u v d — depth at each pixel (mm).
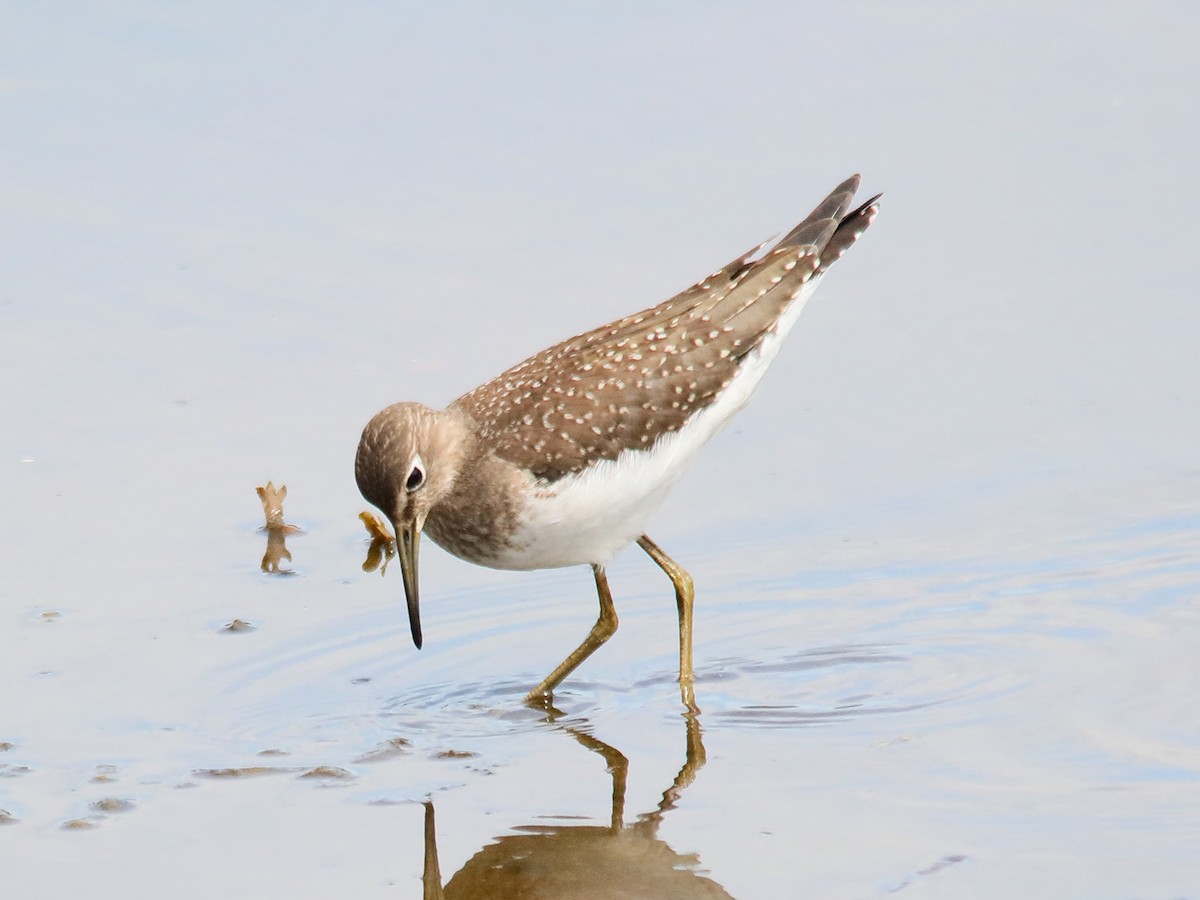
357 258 17703
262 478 14680
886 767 10562
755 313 12875
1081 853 9305
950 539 13812
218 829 9953
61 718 11305
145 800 10289
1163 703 11164
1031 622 12508
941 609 12844
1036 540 13648
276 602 13125
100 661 12078
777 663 12305
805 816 9969
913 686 11766
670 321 12867
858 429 15430
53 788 10406
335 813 10195
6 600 12820
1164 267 17328
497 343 16312
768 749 10984
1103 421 15273
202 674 12008
